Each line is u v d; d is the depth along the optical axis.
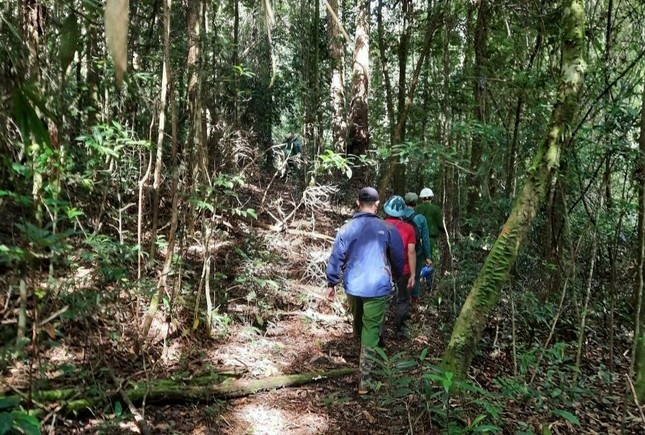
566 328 5.46
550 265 5.34
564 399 3.99
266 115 11.20
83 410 2.91
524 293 5.33
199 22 4.31
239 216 7.03
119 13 0.89
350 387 3.97
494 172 5.81
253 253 5.59
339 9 11.51
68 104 3.26
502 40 6.28
